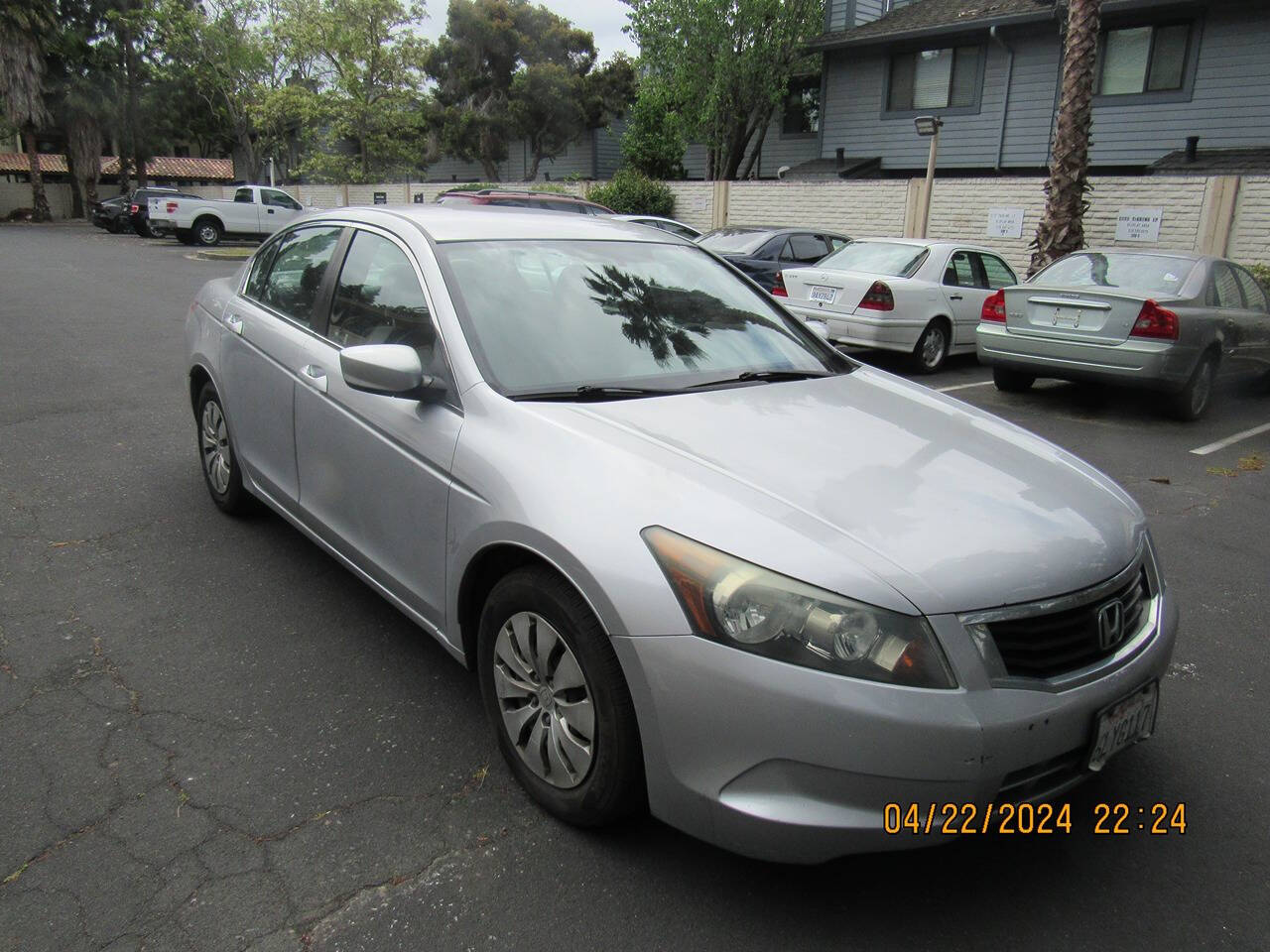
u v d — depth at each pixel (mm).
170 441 6211
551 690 2572
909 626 2109
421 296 3299
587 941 2240
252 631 3684
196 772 2816
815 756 2094
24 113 39500
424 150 34312
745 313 3807
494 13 33844
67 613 3770
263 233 28375
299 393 3736
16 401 7211
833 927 2305
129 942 2182
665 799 2295
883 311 9867
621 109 34188
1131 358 7969
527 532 2512
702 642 2170
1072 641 2303
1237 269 9188
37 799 2664
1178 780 2957
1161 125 18078
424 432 3000
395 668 3449
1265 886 2498
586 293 3471
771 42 21500
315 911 2299
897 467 2668
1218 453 7242
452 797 2744
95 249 24438
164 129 43125
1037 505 2570
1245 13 16781
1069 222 12461
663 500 2371
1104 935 2309
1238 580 4668
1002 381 9516
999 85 20016
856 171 21891
